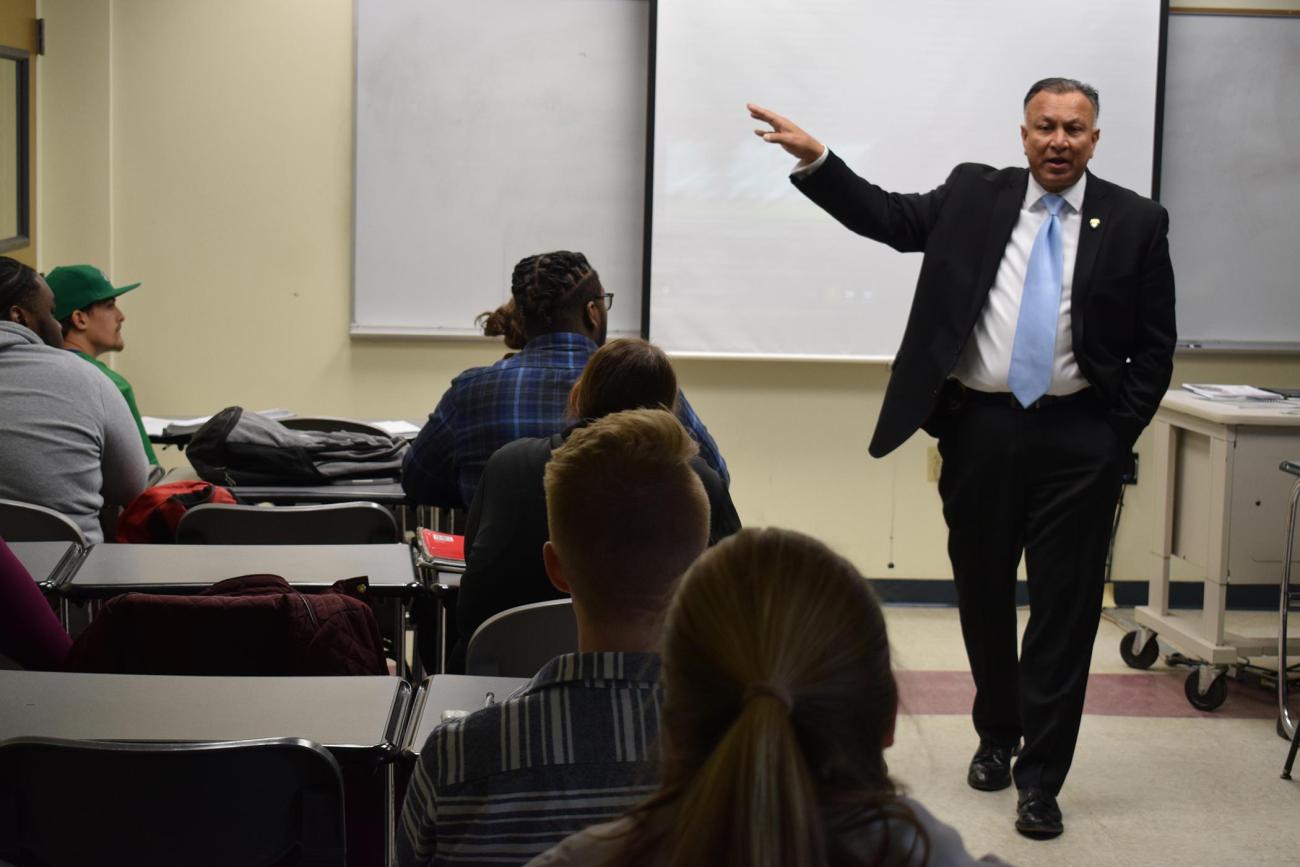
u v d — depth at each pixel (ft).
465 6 15.65
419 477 9.37
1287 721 12.12
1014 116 15.88
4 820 5.00
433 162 15.87
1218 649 12.75
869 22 15.71
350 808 5.97
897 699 2.58
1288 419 12.57
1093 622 9.98
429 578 8.51
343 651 6.53
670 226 15.92
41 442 9.75
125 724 5.41
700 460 7.52
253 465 11.46
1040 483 10.00
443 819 4.02
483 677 6.09
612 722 3.99
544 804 3.97
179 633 6.43
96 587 7.53
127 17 15.38
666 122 15.74
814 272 16.10
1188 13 16.15
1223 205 16.44
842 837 2.39
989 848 9.78
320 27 15.60
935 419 10.41
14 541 8.89
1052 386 9.89
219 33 15.51
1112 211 9.93
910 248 10.61
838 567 2.56
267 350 16.06
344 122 15.78
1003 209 10.10
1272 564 12.86
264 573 7.79
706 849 2.28
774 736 2.31
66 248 15.55
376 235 15.93
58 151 15.39
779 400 16.52
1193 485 13.50
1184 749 11.91
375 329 16.08
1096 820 10.34
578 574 4.17
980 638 10.52
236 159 15.71
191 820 5.03
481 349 16.25
